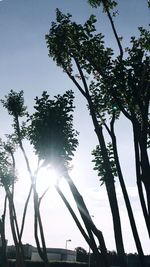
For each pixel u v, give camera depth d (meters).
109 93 15.55
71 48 16.31
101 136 14.33
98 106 17.61
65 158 17.77
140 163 12.33
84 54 15.96
